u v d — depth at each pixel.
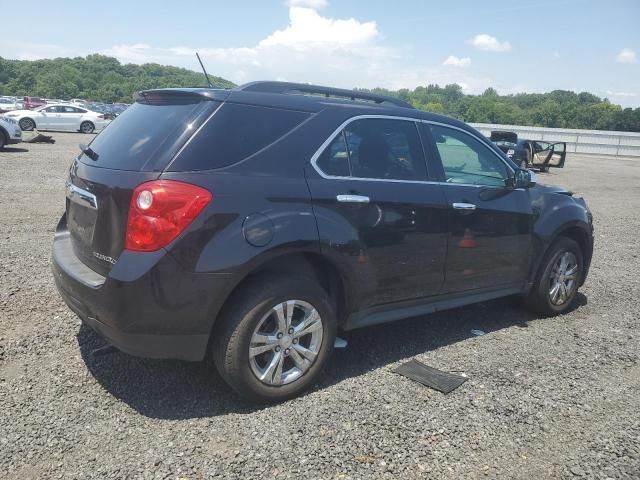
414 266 3.93
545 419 3.31
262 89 3.72
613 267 7.20
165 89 3.45
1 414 3.07
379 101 4.26
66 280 3.25
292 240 3.21
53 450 2.79
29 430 2.94
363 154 3.74
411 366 3.96
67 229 3.95
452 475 2.75
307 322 3.39
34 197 9.52
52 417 3.07
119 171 3.10
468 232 4.24
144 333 2.96
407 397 3.50
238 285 3.21
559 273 5.13
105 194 3.07
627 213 12.24
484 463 2.86
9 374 3.51
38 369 3.60
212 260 2.97
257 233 3.09
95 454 2.78
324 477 2.69
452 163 4.30
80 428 2.99
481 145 4.60
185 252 2.91
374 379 3.74
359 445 2.96
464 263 4.28
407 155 4.01
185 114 3.22
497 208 4.46
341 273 3.53
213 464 2.74
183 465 2.72
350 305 3.66
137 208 2.91
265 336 3.22
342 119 3.67
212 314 3.04
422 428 3.14
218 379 3.62
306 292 3.34
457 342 4.47
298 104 3.54
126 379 3.55
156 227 2.88
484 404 3.45
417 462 2.84
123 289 2.88
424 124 4.20
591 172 24.34
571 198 5.32
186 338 3.03
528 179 4.70
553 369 4.01
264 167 3.24
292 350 3.36
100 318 3.02
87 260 3.26
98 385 3.45
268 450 2.88
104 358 3.79
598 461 2.91
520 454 2.95
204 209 2.95
